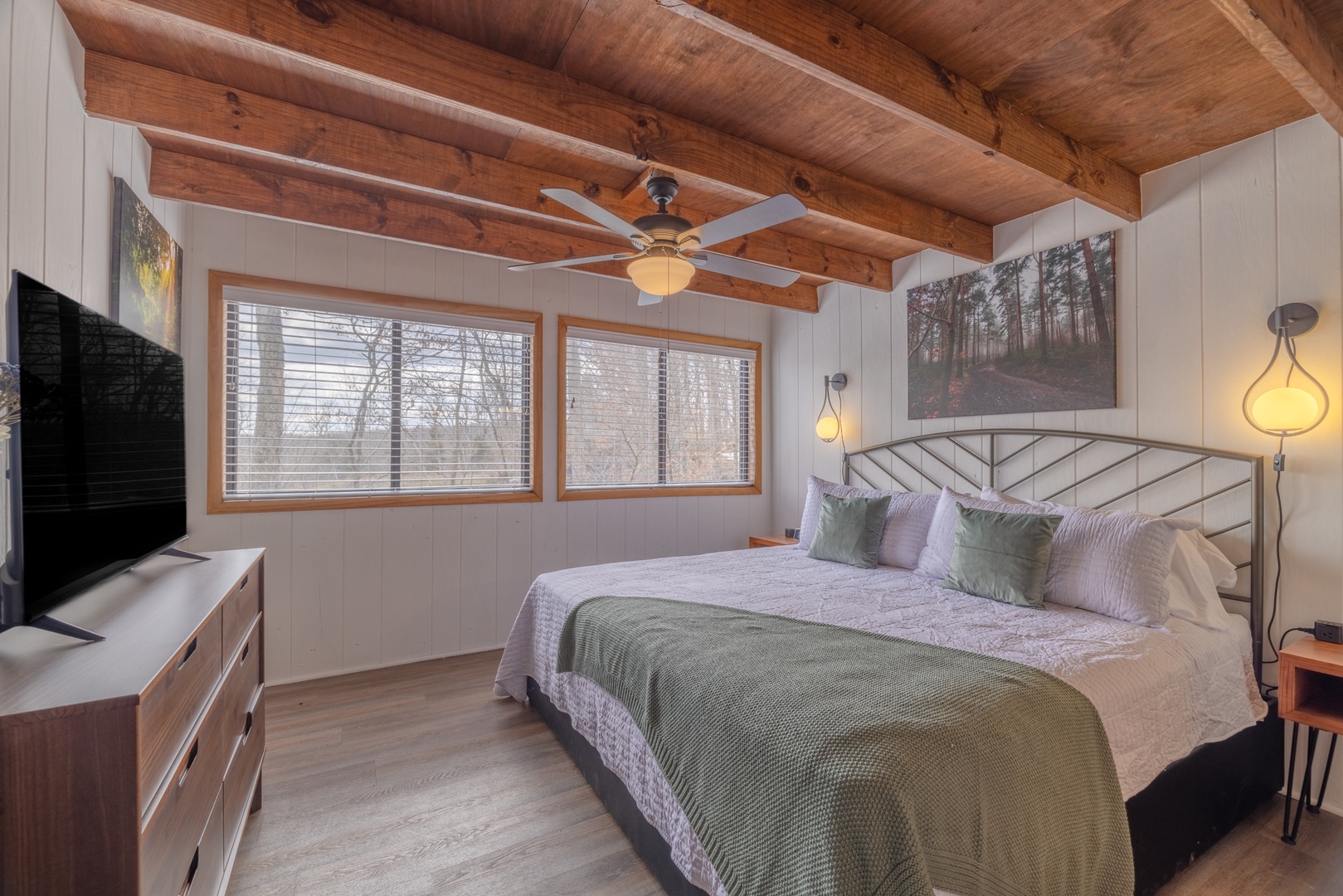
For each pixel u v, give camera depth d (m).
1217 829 1.91
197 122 1.96
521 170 2.52
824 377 4.36
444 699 2.94
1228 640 2.08
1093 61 1.90
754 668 1.58
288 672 3.15
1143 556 2.14
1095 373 2.80
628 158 2.30
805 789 1.17
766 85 2.01
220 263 2.98
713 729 1.45
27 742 0.87
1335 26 1.64
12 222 1.40
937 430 3.55
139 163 2.27
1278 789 2.21
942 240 3.00
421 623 3.50
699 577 2.81
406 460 3.50
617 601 2.30
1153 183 2.62
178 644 1.12
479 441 3.72
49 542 1.17
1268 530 2.29
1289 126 2.26
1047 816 1.28
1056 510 2.56
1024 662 1.65
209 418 2.96
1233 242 2.39
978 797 1.19
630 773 1.83
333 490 3.30
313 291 3.18
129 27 1.74
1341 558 2.12
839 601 2.35
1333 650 2.01
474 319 3.66
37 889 0.88
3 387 1.00
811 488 3.73
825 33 1.64
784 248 3.32
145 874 0.97
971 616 2.14
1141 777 1.57
